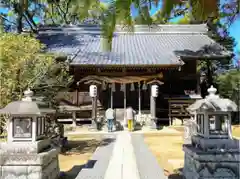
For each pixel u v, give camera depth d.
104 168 6.01
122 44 18.25
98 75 15.62
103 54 16.09
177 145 9.18
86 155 7.63
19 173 4.13
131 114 13.76
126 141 10.14
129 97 16.50
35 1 18.38
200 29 20.31
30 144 4.23
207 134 4.29
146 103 16.44
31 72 7.24
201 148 4.36
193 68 17.23
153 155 7.45
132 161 6.70
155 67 15.10
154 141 10.13
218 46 17.17
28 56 6.91
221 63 21.12
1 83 6.50
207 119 4.31
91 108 15.22
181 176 5.33
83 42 18.44
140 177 5.25
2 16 16.69
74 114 15.12
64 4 17.78
